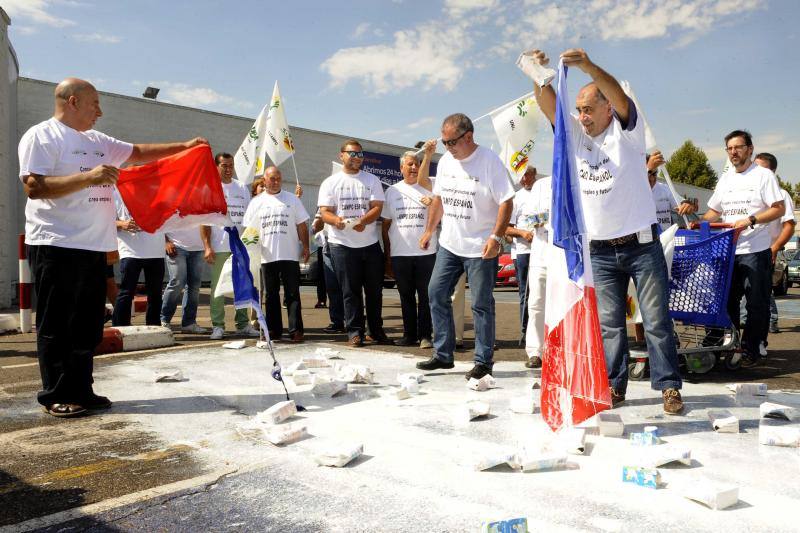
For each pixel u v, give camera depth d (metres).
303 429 3.12
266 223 6.51
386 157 29.20
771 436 2.99
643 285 3.62
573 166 3.16
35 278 3.53
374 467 2.67
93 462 2.76
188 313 7.32
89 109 3.63
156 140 21.02
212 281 6.89
